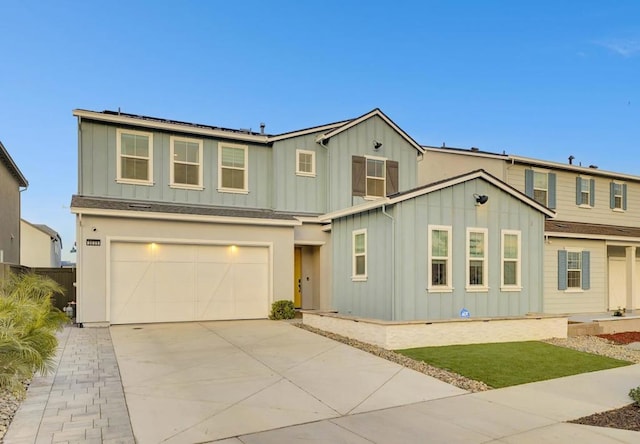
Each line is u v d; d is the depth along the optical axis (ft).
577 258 55.52
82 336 34.40
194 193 47.29
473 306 37.88
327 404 19.16
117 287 40.37
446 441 15.25
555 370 26.22
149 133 45.62
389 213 36.04
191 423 16.56
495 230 39.42
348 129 52.54
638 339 40.63
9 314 19.62
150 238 41.19
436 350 30.58
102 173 43.50
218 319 44.06
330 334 35.88
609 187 67.31
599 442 15.37
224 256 44.70
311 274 53.78
